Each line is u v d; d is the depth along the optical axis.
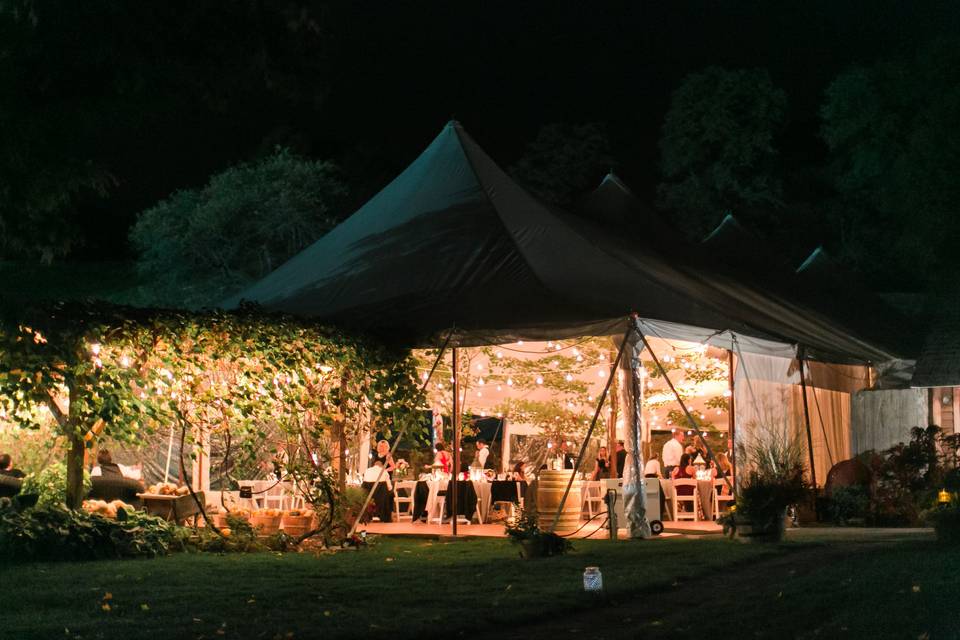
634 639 7.14
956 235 33.81
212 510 14.62
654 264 18.64
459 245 17.06
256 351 13.28
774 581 9.84
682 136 56.16
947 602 7.85
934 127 34.44
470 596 8.98
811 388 20.16
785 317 19.70
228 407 13.19
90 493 13.73
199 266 42.22
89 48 9.01
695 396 19.16
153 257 43.03
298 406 14.05
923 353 21.23
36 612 8.09
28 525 11.38
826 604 8.16
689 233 55.62
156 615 7.99
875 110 43.66
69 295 45.75
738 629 7.35
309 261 18.55
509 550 13.09
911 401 21.55
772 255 25.45
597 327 15.02
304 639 7.07
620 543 13.63
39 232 11.52
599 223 21.08
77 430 11.84
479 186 18.23
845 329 21.56
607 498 14.66
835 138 45.78
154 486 14.28
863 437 22.06
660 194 56.84
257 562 11.48
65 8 8.75
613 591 9.19
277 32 9.44
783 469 13.73
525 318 15.38
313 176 42.94
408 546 13.94
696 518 18.20
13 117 9.98
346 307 16.33
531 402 19.22
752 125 54.88
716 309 16.08
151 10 8.98
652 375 18.84
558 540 12.23
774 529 13.31
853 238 51.31
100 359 12.01
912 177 34.91
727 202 54.94
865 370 21.39
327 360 14.26
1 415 13.09
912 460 17.53
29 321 11.45
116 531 11.96
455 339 15.71
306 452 14.35
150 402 12.30
